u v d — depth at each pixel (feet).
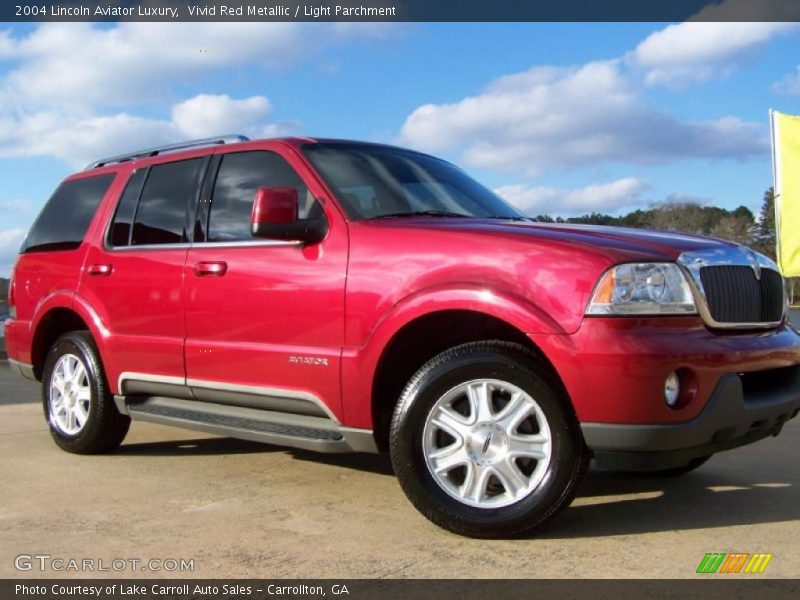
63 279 17.90
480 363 11.19
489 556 10.50
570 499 10.86
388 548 10.91
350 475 15.24
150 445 18.35
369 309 12.21
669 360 10.23
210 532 11.73
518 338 11.87
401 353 12.42
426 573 9.94
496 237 11.47
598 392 10.30
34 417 22.74
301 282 13.08
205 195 15.39
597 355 10.27
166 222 15.97
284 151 14.43
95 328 16.75
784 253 30.53
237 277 14.03
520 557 10.43
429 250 11.84
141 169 17.16
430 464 11.48
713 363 10.52
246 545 11.12
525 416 11.05
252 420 14.15
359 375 12.26
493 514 11.06
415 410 11.46
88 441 16.99
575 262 10.70
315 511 12.78
